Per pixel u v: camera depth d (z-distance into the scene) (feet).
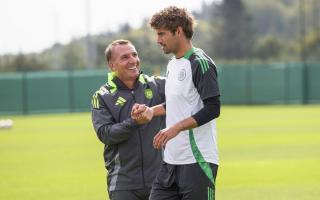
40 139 208.23
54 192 114.32
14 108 337.31
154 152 66.64
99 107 67.05
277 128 230.07
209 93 57.67
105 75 346.54
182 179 59.72
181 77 58.95
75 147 182.50
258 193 108.99
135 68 66.95
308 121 257.75
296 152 161.79
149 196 65.00
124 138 64.59
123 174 66.69
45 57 569.23
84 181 124.88
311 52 617.62
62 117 310.86
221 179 123.75
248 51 642.22
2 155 168.96
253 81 364.38
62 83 342.85
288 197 105.09
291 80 364.99
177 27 58.90
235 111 320.09
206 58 58.65
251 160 149.18
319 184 116.26
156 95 67.62
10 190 117.29
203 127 59.41
